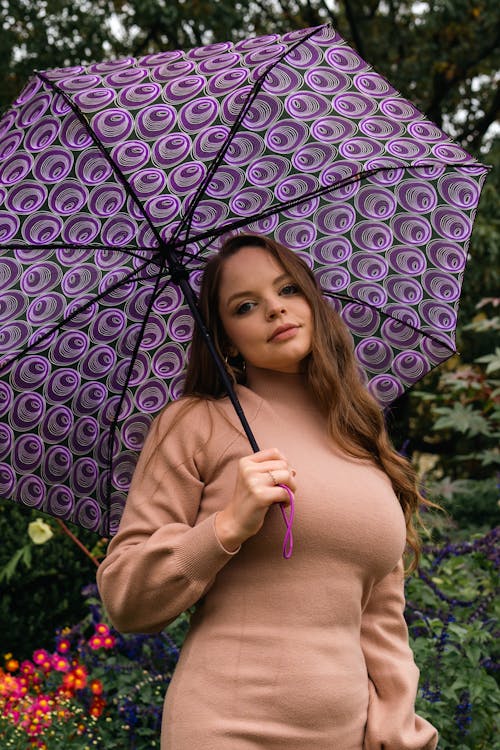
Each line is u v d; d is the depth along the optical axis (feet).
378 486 6.43
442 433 25.98
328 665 5.86
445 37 26.86
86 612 15.07
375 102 7.27
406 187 7.52
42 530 12.55
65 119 6.64
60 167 6.66
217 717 5.69
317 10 27.66
